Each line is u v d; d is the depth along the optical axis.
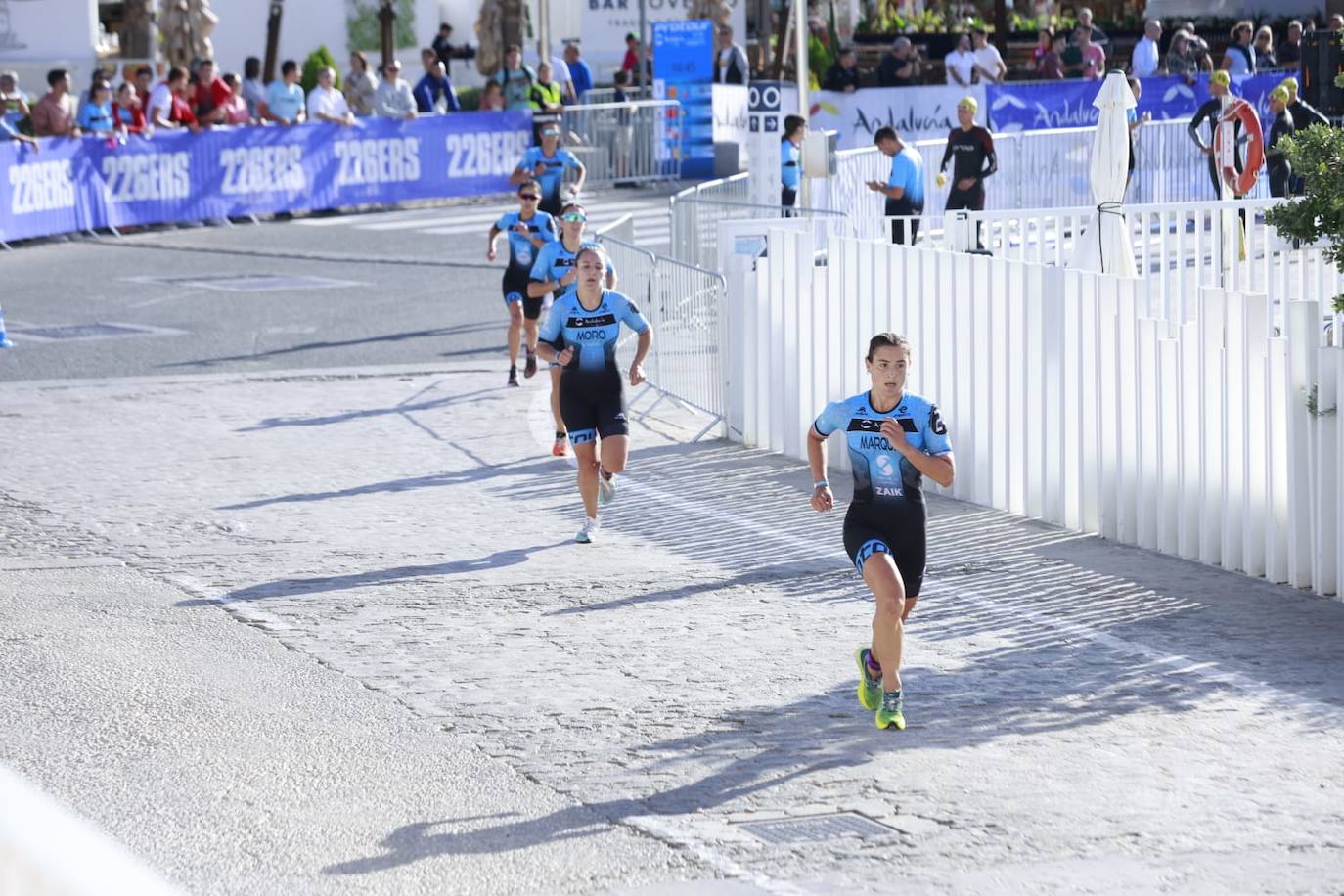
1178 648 17.91
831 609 19.59
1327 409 20.02
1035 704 15.74
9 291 49.06
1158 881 11.08
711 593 20.44
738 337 31.02
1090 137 56.50
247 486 26.98
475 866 11.52
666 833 12.17
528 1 103.00
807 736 14.77
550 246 30.77
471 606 19.75
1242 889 10.91
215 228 62.88
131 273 52.72
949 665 17.20
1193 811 12.64
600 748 14.42
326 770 13.78
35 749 14.25
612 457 22.92
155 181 62.03
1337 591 20.20
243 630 18.59
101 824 12.38
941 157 52.44
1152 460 22.86
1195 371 22.11
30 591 20.33
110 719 15.18
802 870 11.39
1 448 30.02
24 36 79.19
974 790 13.19
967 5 91.50
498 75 74.88
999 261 25.27
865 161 49.72
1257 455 21.12
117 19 95.44
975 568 21.86
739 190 49.84
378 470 28.25
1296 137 22.17
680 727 15.05
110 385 36.38
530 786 13.38
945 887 10.98
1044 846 11.84
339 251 57.28
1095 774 13.61
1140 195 55.25
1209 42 81.62
